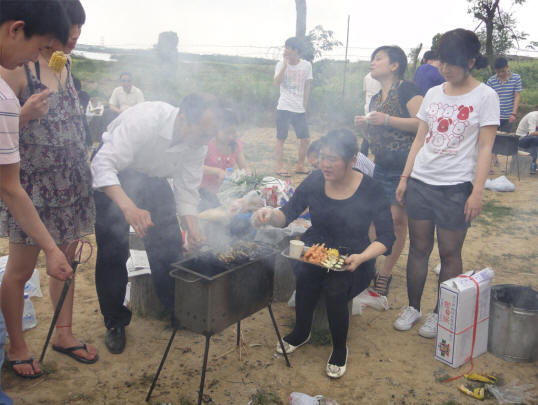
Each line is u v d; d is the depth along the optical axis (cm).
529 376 252
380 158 329
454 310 253
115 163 234
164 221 274
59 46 155
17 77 191
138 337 284
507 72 736
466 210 264
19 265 221
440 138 271
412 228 293
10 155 161
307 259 252
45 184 211
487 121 256
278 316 315
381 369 258
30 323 283
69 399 225
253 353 270
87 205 236
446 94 272
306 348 279
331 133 251
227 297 214
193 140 244
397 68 320
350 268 244
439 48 259
